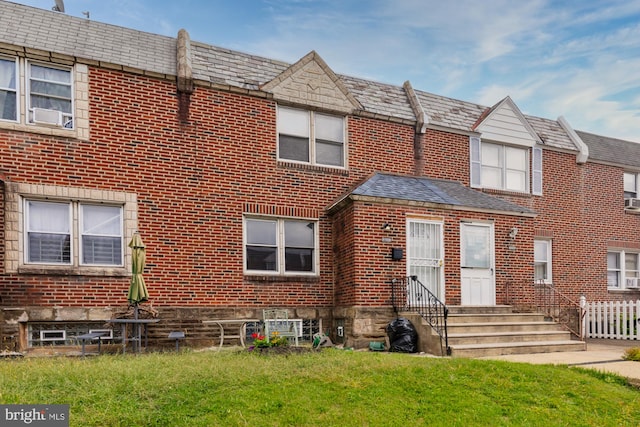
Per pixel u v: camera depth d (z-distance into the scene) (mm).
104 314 10078
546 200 16156
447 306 11820
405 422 5375
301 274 12234
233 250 11523
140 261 9375
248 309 11398
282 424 5176
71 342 9930
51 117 10039
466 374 7133
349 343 11227
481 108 16047
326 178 12797
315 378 6637
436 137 14477
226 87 11773
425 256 12016
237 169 11766
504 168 15648
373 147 13547
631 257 18281
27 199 9797
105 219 10500
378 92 14398
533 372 7328
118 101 10695
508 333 10781
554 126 17531
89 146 10336
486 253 12742
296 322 11805
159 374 6527
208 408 5508
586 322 14672
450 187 13953
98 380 6215
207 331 10961
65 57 10234
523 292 13078
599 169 17484
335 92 13172
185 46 11688
